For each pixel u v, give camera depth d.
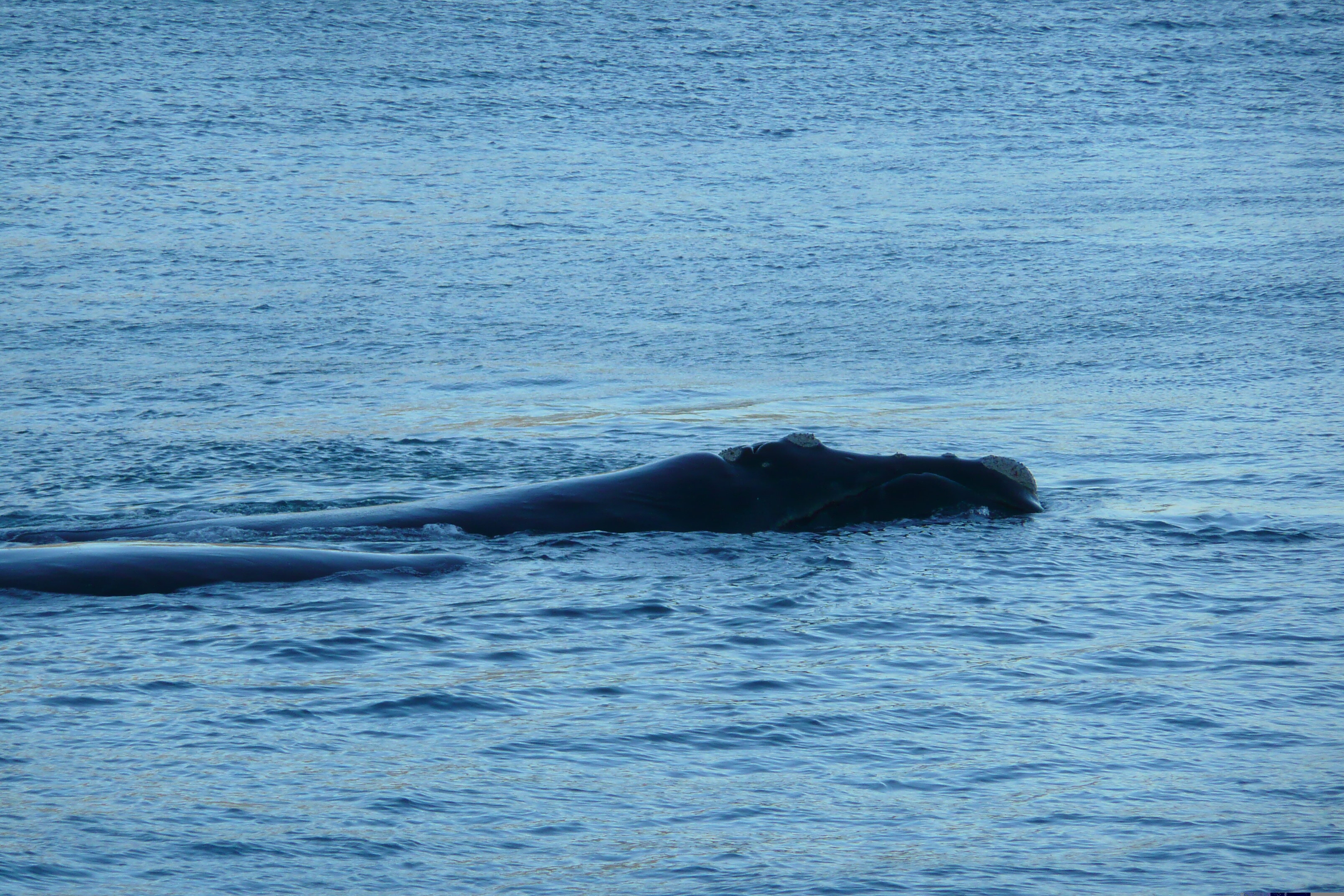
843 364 83.94
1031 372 79.81
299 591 35.19
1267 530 42.81
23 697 27.20
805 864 20.64
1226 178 176.88
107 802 22.23
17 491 50.75
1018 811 22.53
